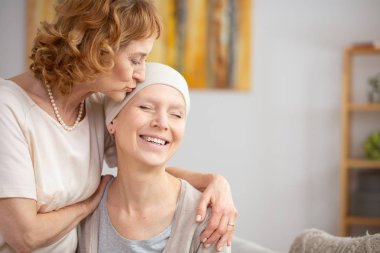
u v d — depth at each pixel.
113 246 1.56
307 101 3.88
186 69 3.88
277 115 3.90
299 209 3.92
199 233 1.51
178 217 1.53
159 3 3.86
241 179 3.94
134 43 1.39
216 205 1.51
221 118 3.93
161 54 3.88
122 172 1.52
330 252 1.66
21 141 1.41
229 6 3.86
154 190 1.50
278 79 3.88
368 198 3.56
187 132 3.95
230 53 3.87
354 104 3.61
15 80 1.51
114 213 1.57
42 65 1.45
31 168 1.42
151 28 1.40
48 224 1.45
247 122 3.92
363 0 3.81
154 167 1.46
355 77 3.85
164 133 1.44
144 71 1.45
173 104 1.45
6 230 1.41
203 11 3.87
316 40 3.85
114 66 1.40
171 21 3.87
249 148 3.93
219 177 1.63
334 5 3.83
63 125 1.49
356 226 3.85
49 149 1.47
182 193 1.55
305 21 3.85
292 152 3.90
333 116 3.86
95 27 1.36
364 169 3.84
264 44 3.88
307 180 3.90
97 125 1.61
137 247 1.53
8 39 3.88
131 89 1.45
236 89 3.88
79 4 1.38
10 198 1.38
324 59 3.85
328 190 3.89
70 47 1.38
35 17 3.85
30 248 1.42
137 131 1.45
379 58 3.82
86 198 1.58
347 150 3.67
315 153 3.88
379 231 3.81
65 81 1.43
